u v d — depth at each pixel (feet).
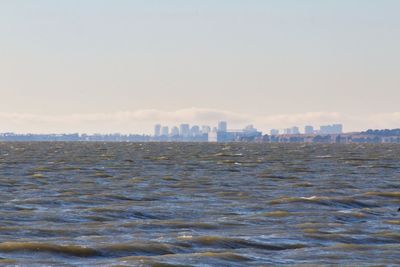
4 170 569.64
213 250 224.33
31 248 217.77
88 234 250.57
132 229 262.47
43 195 374.63
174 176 523.29
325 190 417.69
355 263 205.57
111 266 198.70
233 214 308.19
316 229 263.70
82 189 411.34
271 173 566.77
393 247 230.27
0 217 285.64
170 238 239.71
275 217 296.30
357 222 286.66
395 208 337.72
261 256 215.10
